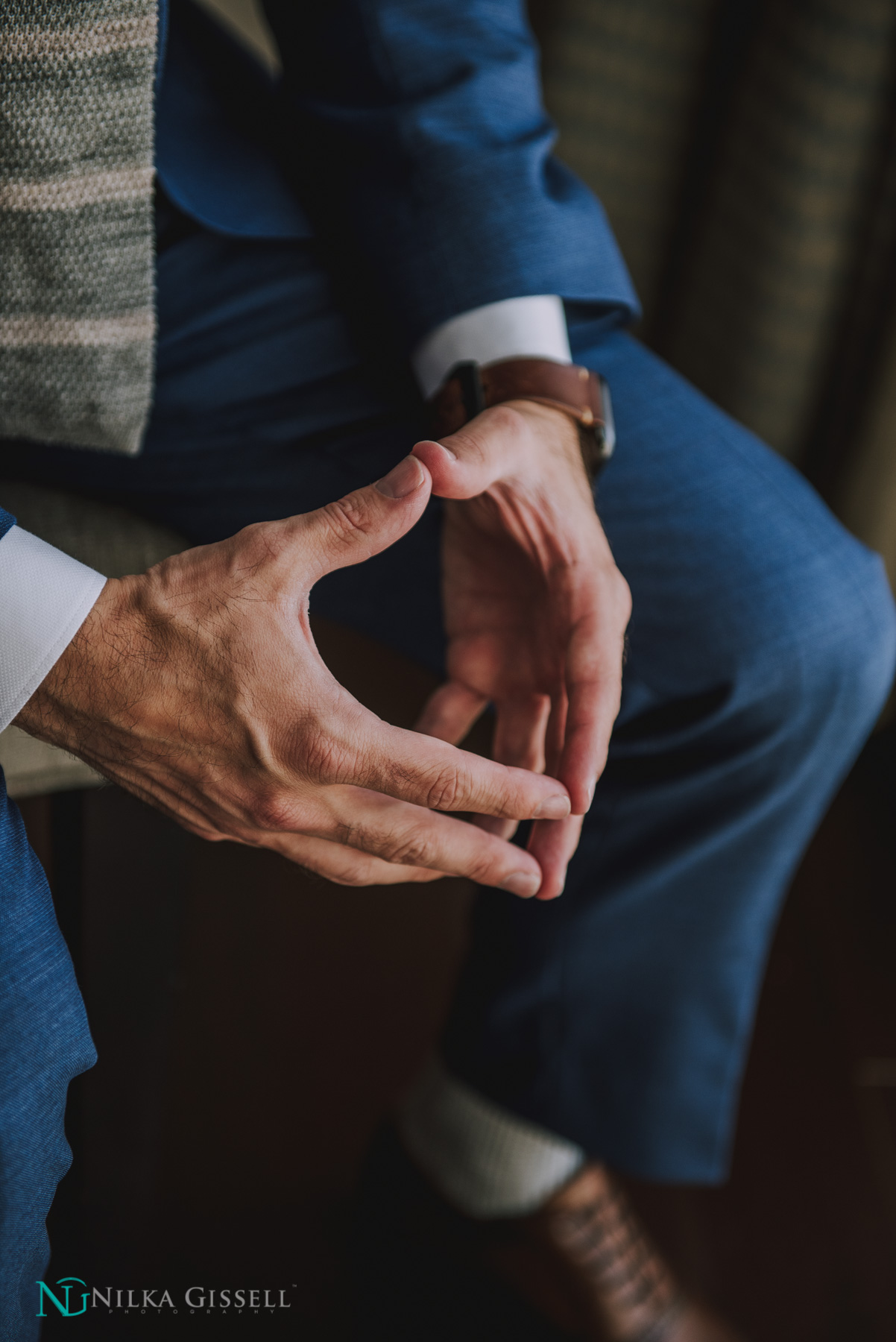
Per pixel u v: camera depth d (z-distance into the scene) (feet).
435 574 2.30
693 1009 2.46
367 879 1.77
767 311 4.17
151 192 1.75
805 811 2.33
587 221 2.31
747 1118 3.34
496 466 1.70
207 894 3.69
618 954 2.40
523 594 1.93
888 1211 3.16
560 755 1.74
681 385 2.55
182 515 2.31
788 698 2.17
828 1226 3.10
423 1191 2.77
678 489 2.31
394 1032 3.37
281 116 2.48
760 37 3.90
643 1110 2.53
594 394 2.07
